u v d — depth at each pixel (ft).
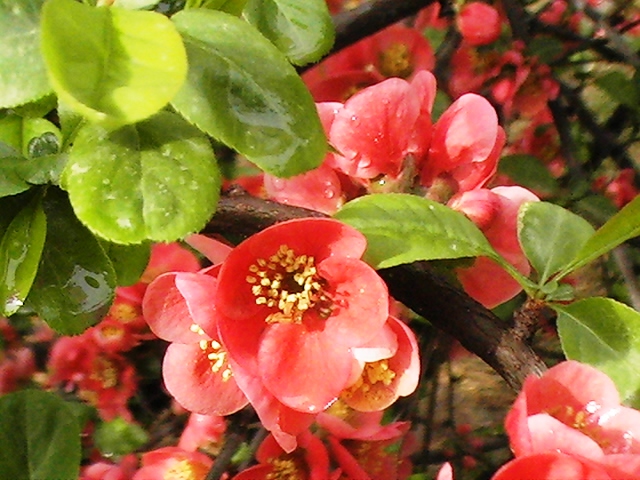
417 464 2.43
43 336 2.11
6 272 0.98
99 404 1.92
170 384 1.06
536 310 1.08
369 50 1.57
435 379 2.44
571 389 1.01
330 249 1.02
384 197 1.06
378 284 1.01
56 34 0.86
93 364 1.90
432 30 2.54
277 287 1.01
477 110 1.17
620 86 2.61
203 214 0.93
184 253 1.36
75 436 1.04
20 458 1.02
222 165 1.58
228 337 0.99
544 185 2.15
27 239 0.98
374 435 1.23
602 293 2.67
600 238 1.06
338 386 1.01
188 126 0.95
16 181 0.98
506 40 2.29
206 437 1.38
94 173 0.92
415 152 1.17
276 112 0.96
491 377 3.33
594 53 3.00
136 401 2.08
